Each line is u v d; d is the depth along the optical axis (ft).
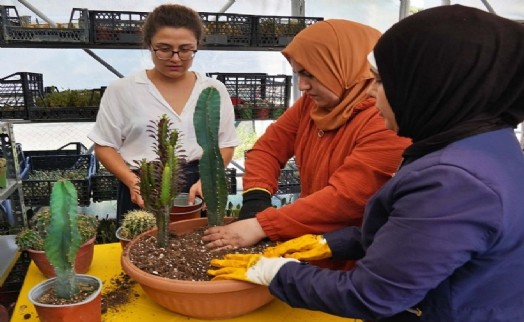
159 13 5.62
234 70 11.81
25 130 11.10
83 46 8.93
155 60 5.81
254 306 3.37
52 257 3.00
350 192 3.51
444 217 2.13
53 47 8.86
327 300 2.60
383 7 12.10
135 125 5.99
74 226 2.96
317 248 3.42
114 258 4.40
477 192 2.11
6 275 5.98
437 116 2.32
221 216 4.10
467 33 2.21
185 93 6.19
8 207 8.55
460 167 2.16
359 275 2.44
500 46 2.21
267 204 4.37
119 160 6.01
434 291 2.42
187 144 6.11
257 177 4.59
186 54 5.70
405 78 2.36
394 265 2.25
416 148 2.43
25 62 10.40
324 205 3.59
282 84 10.11
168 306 3.36
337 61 3.69
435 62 2.24
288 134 4.75
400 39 2.35
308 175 4.32
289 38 9.70
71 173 9.66
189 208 4.81
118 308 3.50
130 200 6.25
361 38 3.79
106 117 6.06
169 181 3.61
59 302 3.05
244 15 9.44
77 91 9.44
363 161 3.51
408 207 2.25
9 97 8.77
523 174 2.29
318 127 4.09
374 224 2.73
